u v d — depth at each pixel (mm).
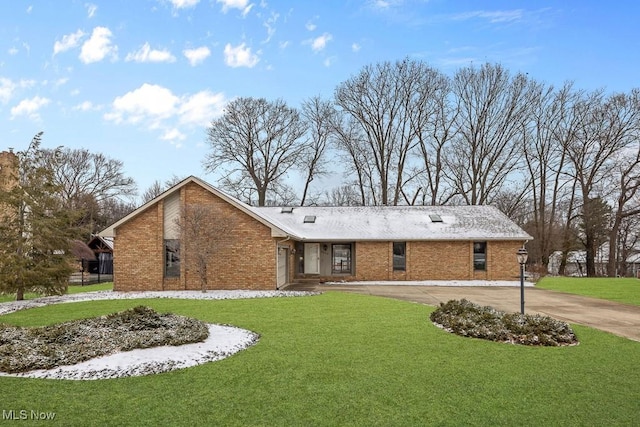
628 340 10078
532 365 7957
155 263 21812
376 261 27938
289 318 12648
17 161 18641
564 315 13953
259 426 5332
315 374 7305
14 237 17984
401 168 42750
